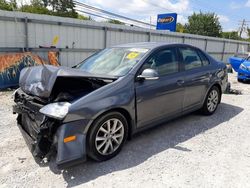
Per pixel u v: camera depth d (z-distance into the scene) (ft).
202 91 15.52
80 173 9.52
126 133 11.11
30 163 10.21
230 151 11.51
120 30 42.14
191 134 13.46
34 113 9.95
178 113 13.94
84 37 37.29
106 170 9.74
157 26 75.56
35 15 30.83
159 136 13.09
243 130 14.30
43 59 31.12
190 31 173.47
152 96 11.87
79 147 9.24
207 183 8.95
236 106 19.77
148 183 8.91
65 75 9.36
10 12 28.48
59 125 9.07
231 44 81.51
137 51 12.76
